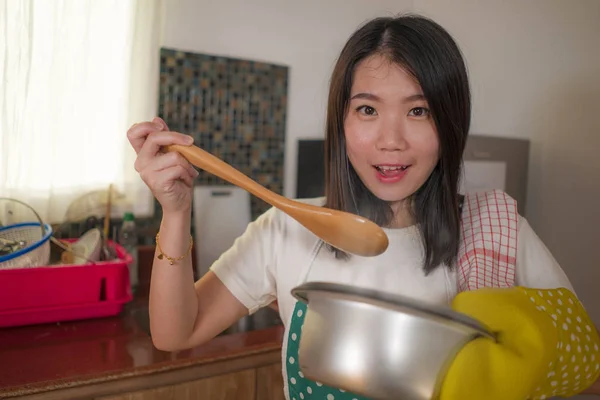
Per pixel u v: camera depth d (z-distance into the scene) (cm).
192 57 202
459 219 83
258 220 94
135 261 183
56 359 129
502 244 80
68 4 176
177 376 132
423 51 70
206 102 206
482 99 231
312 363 48
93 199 186
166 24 196
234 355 139
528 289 66
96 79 184
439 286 82
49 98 176
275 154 225
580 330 65
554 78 203
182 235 74
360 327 45
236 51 212
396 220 86
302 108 231
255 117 218
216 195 206
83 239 165
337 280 84
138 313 165
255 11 215
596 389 80
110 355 133
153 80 195
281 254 88
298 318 85
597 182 190
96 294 156
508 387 54
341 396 80
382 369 44
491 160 199
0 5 164
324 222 62
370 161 73
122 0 186
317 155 217
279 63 223
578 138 196
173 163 68
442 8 247
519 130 218
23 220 174
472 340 51
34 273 146
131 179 194
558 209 205
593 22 189
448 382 49
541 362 55
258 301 90
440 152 76
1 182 171
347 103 79
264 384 145
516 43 216
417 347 44
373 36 73
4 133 169
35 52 173
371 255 61
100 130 187
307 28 228
